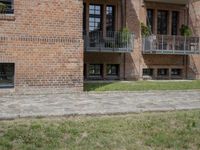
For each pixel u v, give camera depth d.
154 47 26.92
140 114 10.05
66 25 15.41
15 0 14.54
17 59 14.66
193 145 7.45
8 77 14.74
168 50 27.34
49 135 7.62
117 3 26.27
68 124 8.47
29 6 14.75
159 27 28.31
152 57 27.44
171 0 27.38
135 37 26.73
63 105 11.56
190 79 28.36
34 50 14.91
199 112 10.48
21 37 14.68
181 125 8.81
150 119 9.26
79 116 9.61
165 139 7.64
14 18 14.54
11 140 7.28
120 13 26.38
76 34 15.61
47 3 15.04
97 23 25.88
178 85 20.42
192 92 16.56
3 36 14.40
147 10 27.64
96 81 24.05
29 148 6.84
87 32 25.34
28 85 14.89
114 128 8.27
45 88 15.16
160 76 27.86
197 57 29.20
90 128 8.18
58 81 15.36
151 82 23.31
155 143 7.41
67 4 15.38
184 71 28.80
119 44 25.14
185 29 28.16
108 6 26.20
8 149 6.77
